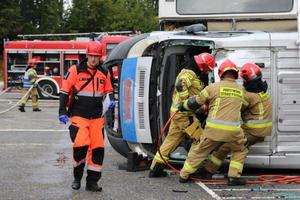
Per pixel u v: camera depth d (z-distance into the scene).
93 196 7.11
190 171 7.79
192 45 8.45
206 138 7.58
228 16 9.97
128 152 8.94
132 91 8.74
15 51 27.14
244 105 7.88
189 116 7.96
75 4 53.94
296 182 8.05
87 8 53.28
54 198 7.00
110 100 7.37
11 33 54.81
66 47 26.50
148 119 8.61
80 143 7.14
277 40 8.20
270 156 8.30
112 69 9.45
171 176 8.37
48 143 11.87
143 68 8.60
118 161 9.79
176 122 8.02
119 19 53.00
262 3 9.85
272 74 8.23
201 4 10.05
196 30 8.70
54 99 26.42
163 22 10.35
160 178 8.23
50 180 8.06
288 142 8.29
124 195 7.17
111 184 7.82
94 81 7.22
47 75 26.62
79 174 7.41
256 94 7.88
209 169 8.12
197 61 7.97
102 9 53.09
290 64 8.22
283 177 8.27
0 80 46.25
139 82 8.66
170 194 7.23
